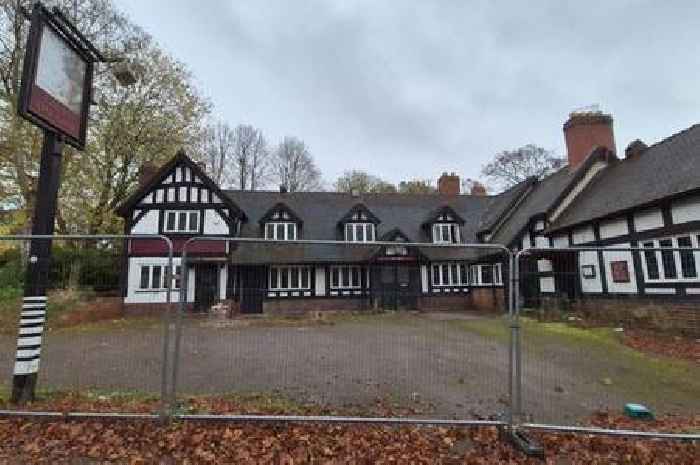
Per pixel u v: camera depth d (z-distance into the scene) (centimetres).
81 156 2052
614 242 1541
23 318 546
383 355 885
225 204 2050
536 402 639
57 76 588
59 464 384
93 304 845
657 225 1369
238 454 404
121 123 2220
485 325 1049
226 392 648
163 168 2030
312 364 841
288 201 2555
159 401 555
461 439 454
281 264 2067
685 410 621
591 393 695
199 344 990
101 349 849
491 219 2512
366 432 464
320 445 428
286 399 611
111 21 2122
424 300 2164
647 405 642
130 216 1992
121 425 462
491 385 723
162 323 969
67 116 609
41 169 577
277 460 397
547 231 1853
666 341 966
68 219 2119
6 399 545
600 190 1783
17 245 1948
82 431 448
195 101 2514
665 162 1502
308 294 2103
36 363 550
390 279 1066
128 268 1911
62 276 800
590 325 1086
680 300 1280
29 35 541
